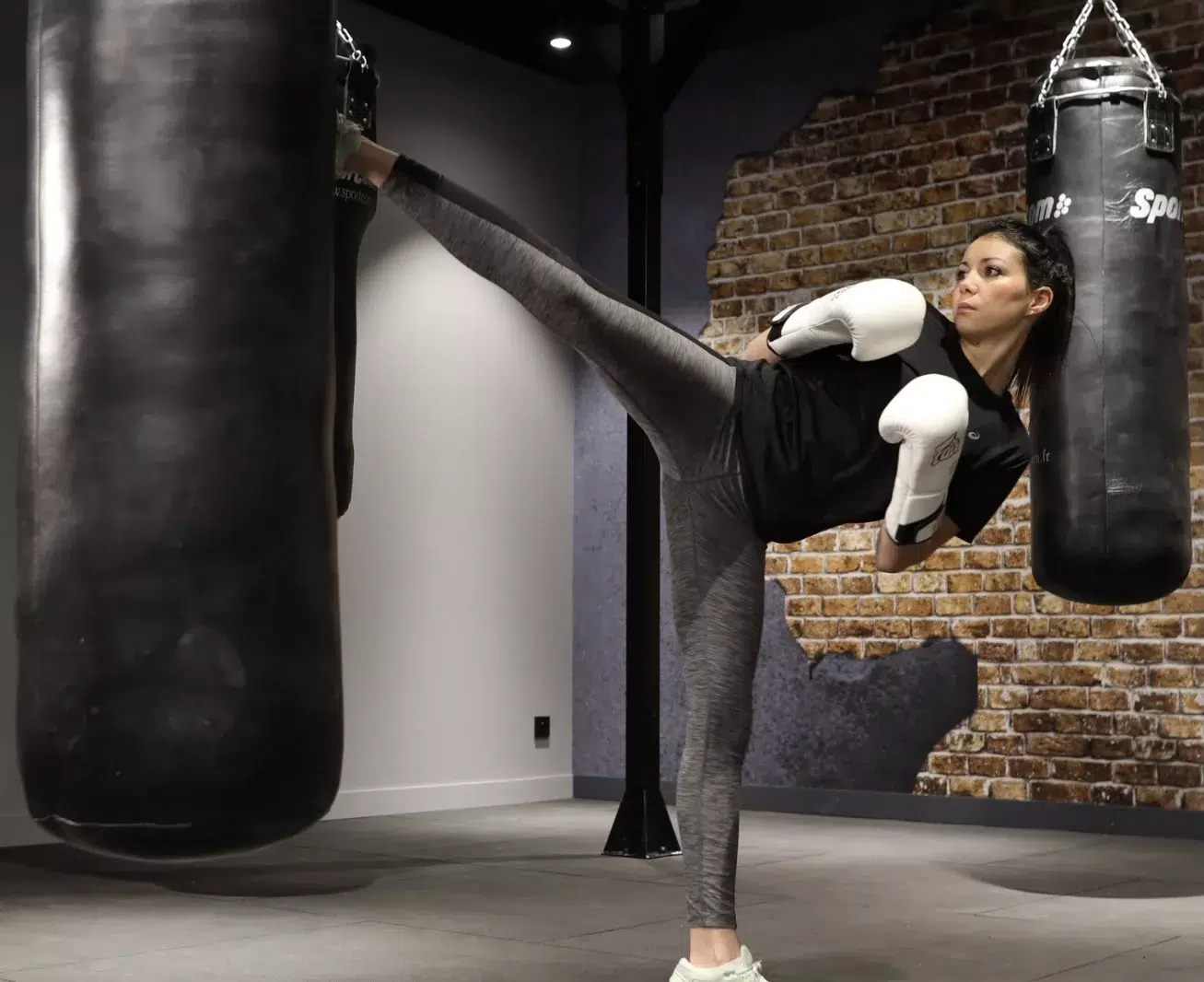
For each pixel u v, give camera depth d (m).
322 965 2.95
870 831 5.41
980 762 5.67
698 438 2.08
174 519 1.19
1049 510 3.44
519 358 6.57
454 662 6.18
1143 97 3.42
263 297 1.24
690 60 4.81
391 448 5.98
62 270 1.23
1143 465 3.36
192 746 1.17
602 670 6.63
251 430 1.22
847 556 6.05
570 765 6.68
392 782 5.90
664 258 6.60
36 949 3.13
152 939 3.25
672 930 3.35
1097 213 3.40
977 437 2.02
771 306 6.29
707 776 2.20
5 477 4.85
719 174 6.48
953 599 5.78
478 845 4.95
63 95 1.24
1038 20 5.68
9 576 4.84
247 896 3.85
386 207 6.02
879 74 6.07
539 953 3.08
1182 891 3.98
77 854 4.61
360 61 2.62
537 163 6.77
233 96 1.23
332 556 1.29
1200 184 5.27
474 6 6.01
